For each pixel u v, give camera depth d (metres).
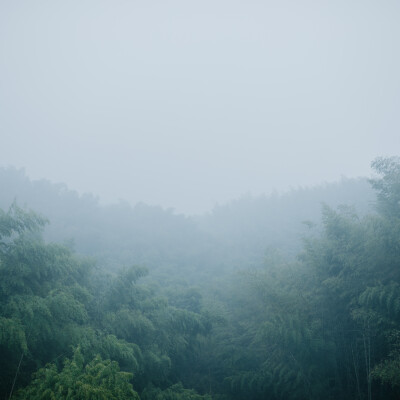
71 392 5.30
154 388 8.77
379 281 8.51
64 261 9.72
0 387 6.45
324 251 11.01
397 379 6.77
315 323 9.71
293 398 8.78
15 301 7.36
